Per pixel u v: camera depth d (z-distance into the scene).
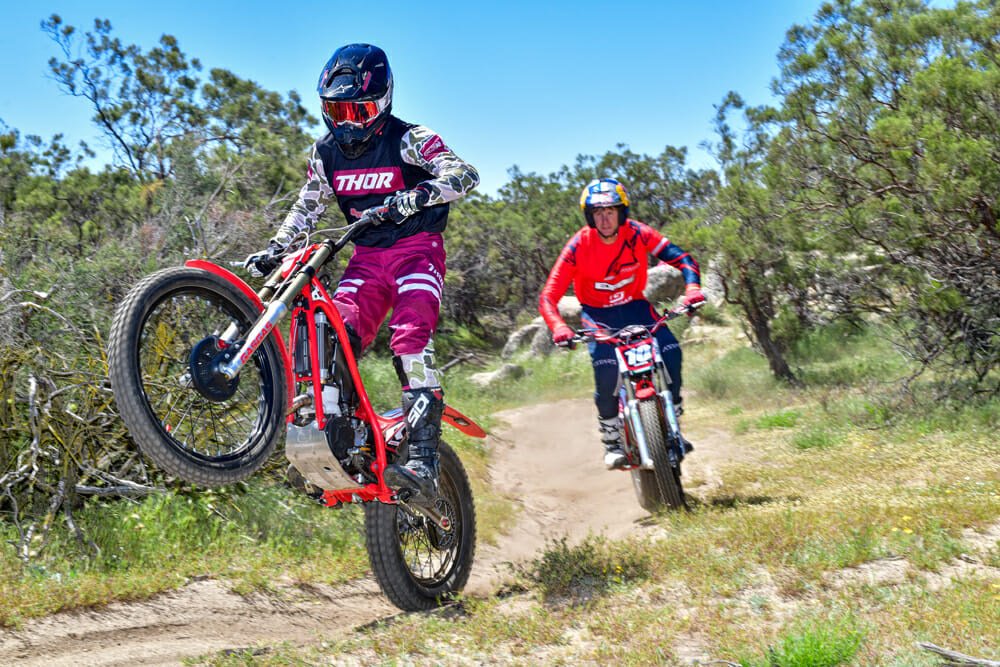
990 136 8.66
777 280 13.32
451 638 3.80
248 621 4.44
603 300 6.77
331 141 4.14
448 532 4.62
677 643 3.52
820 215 11.23
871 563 4.28
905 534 4.57
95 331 6.21
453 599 4.49
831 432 9.19
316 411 3.55
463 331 31.97
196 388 3.22
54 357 5.97
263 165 13.90
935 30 10.11
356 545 5.89
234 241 8.77
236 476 3.37
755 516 5.30
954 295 8.95
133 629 4.14
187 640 4.10
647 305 6.88
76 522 5.46
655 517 6.26
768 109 12.18
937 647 3.06
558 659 3.46
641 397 6.10
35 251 7.39
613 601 4.11
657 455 6.01
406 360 3.94
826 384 13.25
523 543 6.47
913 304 9.81
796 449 8.72
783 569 4.25
